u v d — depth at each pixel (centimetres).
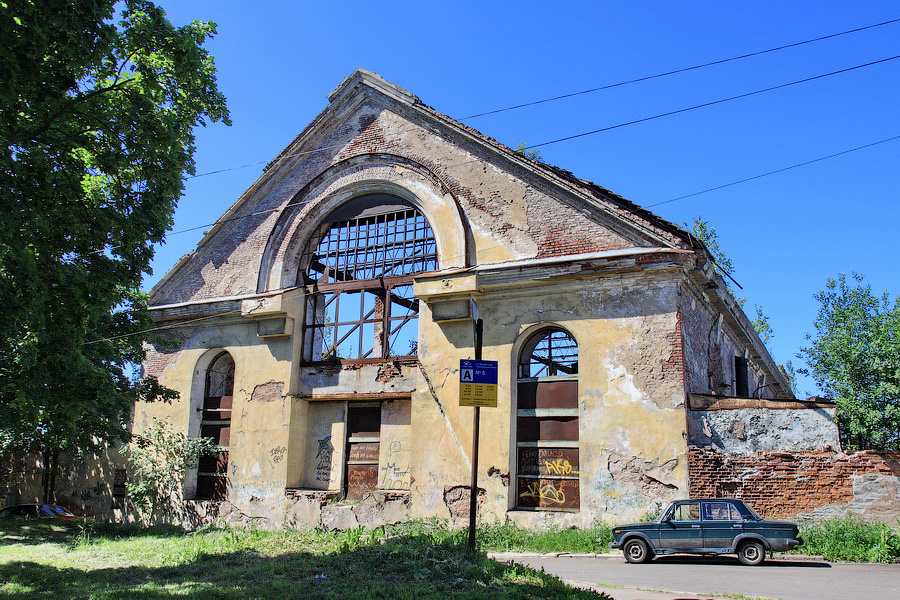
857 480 1283
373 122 1906
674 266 1434
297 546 1310
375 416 1769
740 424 1372
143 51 1127
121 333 1579
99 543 1520
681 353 1408
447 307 1641
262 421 1830
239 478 1823
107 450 2045
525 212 1634
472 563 1042
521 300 1592
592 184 1602
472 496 1180
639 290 1477
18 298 934
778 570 1082
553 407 1535
